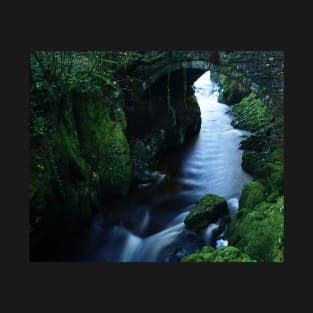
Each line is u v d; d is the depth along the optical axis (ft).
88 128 39.22
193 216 36.22
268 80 43.98
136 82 48.26
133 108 49.73
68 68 35.96
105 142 40.37
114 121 42.57
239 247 30.76
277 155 42.27
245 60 44.52
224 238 34.68
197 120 64.80
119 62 43.86
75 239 34.76
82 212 35.60
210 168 51.72
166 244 35.22
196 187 46.70
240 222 33.32
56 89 34.14
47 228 31.96
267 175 42.09
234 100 84.64
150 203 42.57
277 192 35.47
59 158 33.22
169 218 40.34
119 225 38.37
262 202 35.19
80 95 38.42
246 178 47.50
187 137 63.26
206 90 99.45
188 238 35.47
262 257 28.66
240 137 61.57
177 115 58.59
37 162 30.27
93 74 36.78
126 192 41.70
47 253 32.17
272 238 28.48
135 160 47.44
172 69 47.32
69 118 35.99
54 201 32.17
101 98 40.78
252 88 44.75
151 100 53.16
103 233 36.99
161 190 45.37
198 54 46.19
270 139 45.98
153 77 47.88
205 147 59.26
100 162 39.81
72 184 35.42
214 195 38.27
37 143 30.71
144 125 52.75
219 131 66.64
